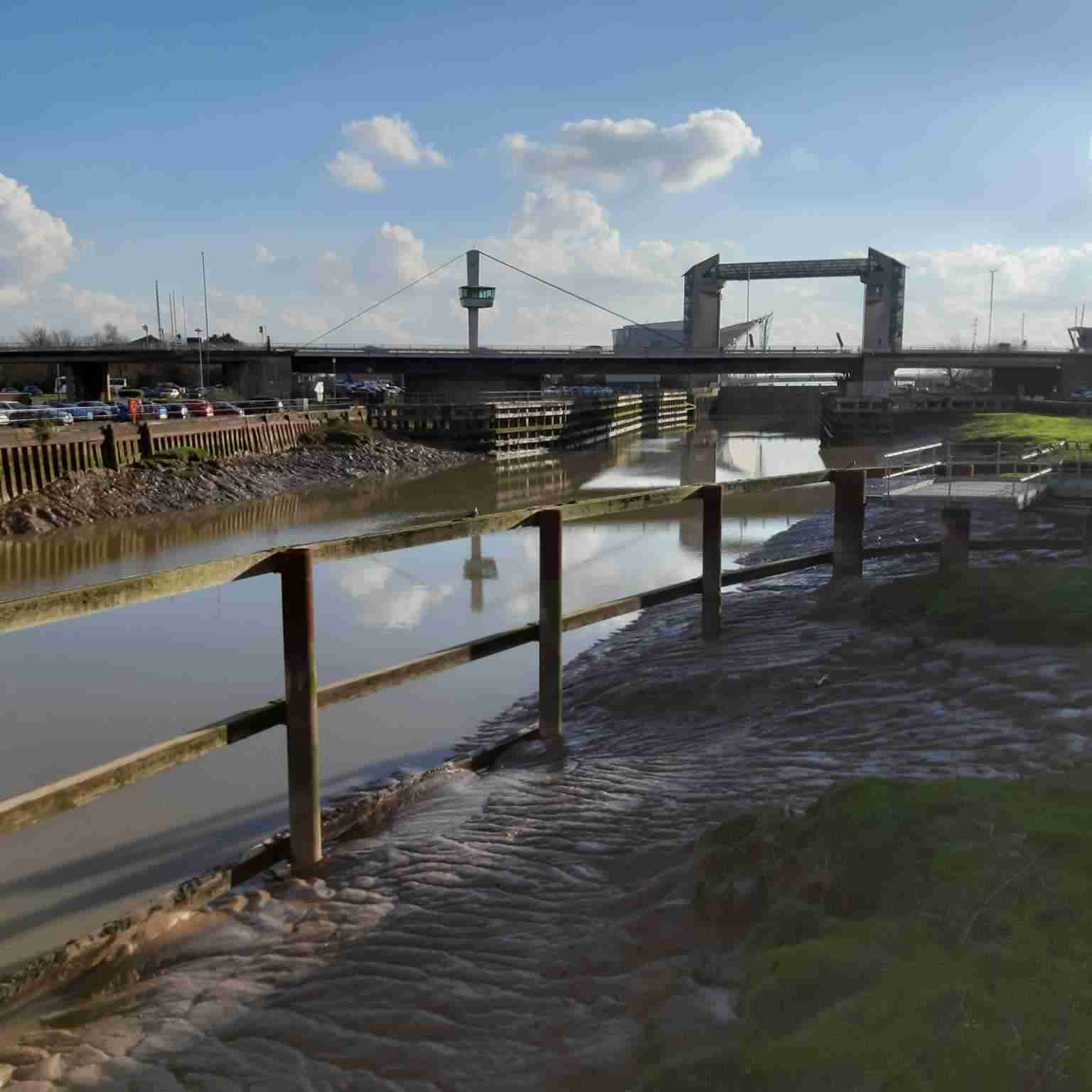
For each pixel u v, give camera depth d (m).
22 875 7.17
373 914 5.31
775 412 125.25
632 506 9.47
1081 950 3.01
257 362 85.19
